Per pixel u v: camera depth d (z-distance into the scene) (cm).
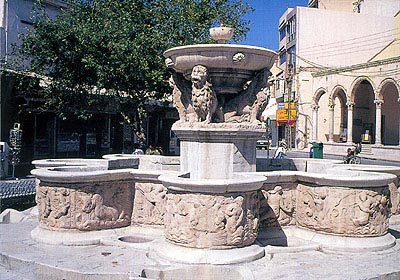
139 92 1755
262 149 4544
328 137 4253
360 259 646
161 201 755
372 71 3534
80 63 1756
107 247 693
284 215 754
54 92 1817
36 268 609
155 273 575
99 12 1777
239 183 609
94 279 563
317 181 714
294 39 4522
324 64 4453
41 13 1978
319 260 639
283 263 620
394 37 4353
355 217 689
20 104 1927
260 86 790
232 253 611
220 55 731
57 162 962
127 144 2516
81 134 2280
